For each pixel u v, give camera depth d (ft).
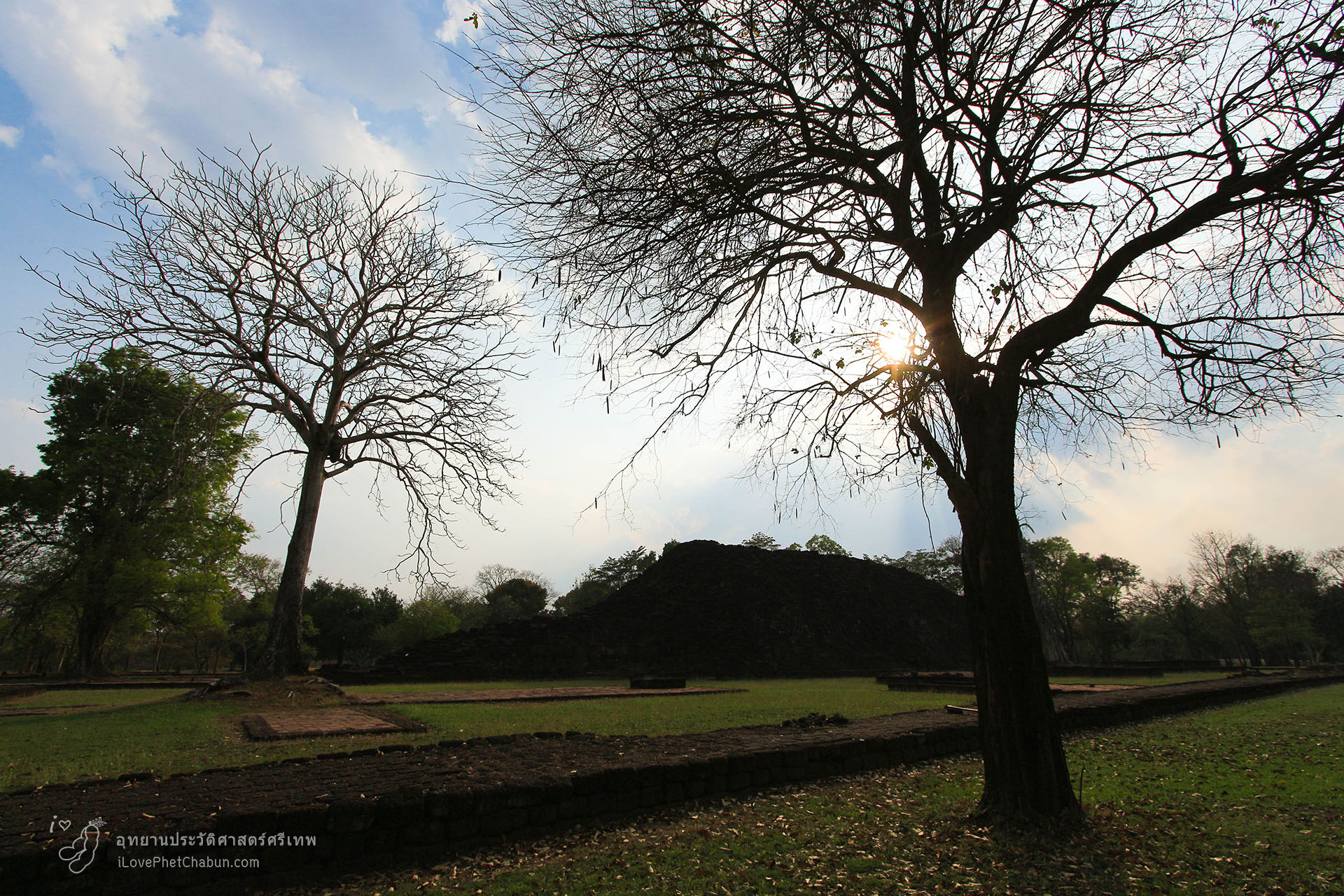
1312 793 20.26
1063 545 152.46
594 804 16.71
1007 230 19.25
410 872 13.65
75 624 102.47
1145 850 14.62
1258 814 17.88
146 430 83.46
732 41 19.06
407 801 14.33
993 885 12.79
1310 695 57.00
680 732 32.35
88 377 85.30
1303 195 15.92
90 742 28.43
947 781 21.84
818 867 13.91
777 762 20.93
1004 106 17.61
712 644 104.88
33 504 86.02
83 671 91.81
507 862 14.30
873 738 24.04
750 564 122.72
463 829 14.79
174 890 11.98
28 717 38.83
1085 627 167.53
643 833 16.21
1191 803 19.08
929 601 137.49
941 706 46.01
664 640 105.19
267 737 29.27
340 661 157.17
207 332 51.06
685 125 19.06
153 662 211.82
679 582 117.80
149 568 84.94
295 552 54.24
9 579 89.61
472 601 175.22
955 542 156.46
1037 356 17.88
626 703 49.01
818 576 127.54
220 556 95.45
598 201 20.03
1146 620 210.18
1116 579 171.32
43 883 11.12
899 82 19.33
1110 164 17.42
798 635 112.88
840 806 18.53
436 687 67.51
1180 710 44.14
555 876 13.46
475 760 18.53
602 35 18.35
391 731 31.73
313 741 28.78
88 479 86.17
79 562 86.28
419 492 60.85
